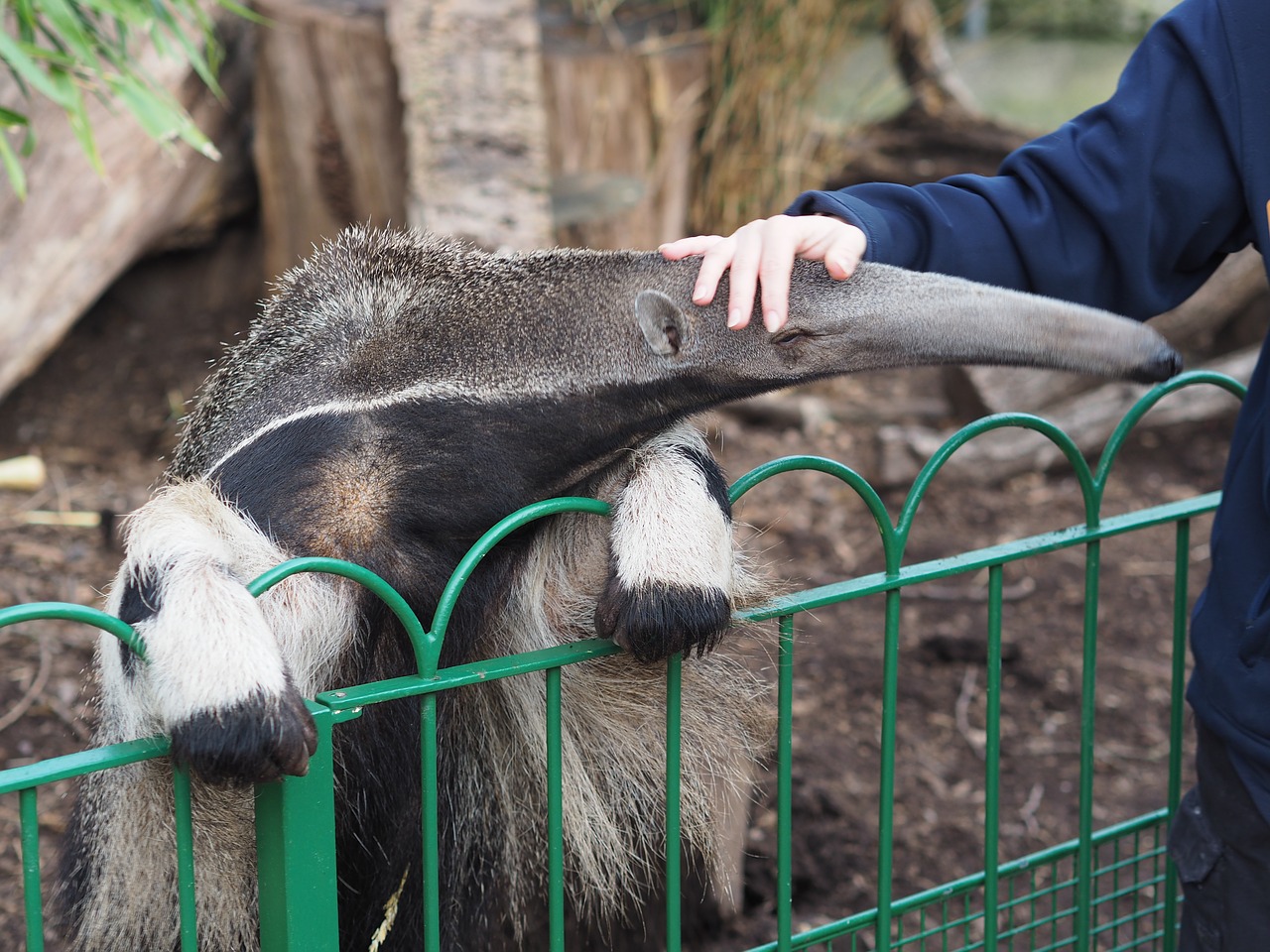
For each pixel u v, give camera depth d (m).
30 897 1.60
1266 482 2.04
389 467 2.32
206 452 2.60
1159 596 4.96
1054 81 12.08
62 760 1.65
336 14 5.90
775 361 2.27
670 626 2.12
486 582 2.56
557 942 2.07
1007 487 5.66
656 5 7.16
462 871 2.80
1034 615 4.82
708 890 3.40
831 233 2.16
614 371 2.33
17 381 5.49
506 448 2.35
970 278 2.26
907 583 2.23
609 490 2.52
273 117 6.04
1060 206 2.24
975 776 4.07
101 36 3.38
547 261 2.42
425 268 2.47
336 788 2.55
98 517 5.02
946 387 5.96
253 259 6.59
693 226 7.23
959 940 3.54
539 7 7.11
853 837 3.80
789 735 2.22
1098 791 4.02
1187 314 6.12
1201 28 2.12
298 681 2.33
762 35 6.80
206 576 2.00
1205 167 2.13
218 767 1.79
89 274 5.49
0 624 1.58
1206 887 2.21
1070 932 3.55
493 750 2.76
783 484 5.62
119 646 2.19
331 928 1.89
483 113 5.49
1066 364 2.16
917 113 8.95
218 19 5.94
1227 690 2.08
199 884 2.42
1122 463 5.84
